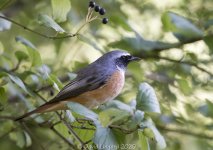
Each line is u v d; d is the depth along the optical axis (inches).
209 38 490.6
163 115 510.3
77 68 500.7
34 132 545.6
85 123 358.0
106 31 579.5
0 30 383.9
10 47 594.2
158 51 528.7
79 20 564.4
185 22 489.7
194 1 572.1
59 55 578.2
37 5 603.2
